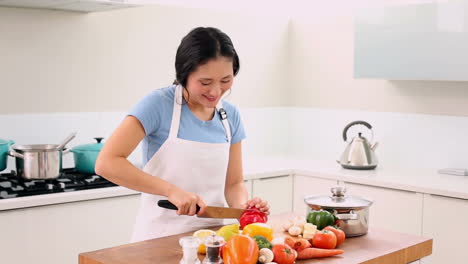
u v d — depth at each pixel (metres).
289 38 4.61
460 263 3.15
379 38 3.63
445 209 3.18
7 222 2.69
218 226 2.23
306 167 3.89
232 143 2.37
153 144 2.20
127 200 3.09
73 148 3.26
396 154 4.04
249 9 4.41
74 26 3.48
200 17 4.06
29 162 2.98
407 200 3.34
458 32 3.28
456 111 3.73
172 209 1.98
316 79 4.46
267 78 4.50
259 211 2.09
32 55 3.34
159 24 3.85
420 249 2.05
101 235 3.01
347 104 4.28
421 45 3.44
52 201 2.79
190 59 1.97
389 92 4.05
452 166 3.77
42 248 2.81
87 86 3.57
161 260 1.78
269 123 4.54
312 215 2.07
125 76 3.73
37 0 3.01
